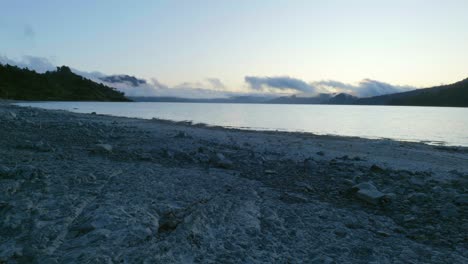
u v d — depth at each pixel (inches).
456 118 2775.6
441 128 1701.5
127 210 272.8
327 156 661.3
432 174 510.9
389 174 496.7
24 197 292.4
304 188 394.9
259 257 218.1
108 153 539.2
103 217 251.6
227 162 503.2
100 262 191.5
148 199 310.2
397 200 358.6
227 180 414.6
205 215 276.8
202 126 1397.6
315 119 2401.6
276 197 354.9
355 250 233.6
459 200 348.8
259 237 249.3
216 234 248.8
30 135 700.7
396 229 277.7
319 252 229.3
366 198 352.2
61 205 280.5
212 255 217.0
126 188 343.0
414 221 298.2
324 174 480.4
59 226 240.2
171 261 203.5
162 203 301.7
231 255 217.8
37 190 313.7
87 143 648.4
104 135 783.7
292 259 218.2
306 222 284.8
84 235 229.0
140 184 361.4
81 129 867.4
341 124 1925.4
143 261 200.2
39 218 251.9
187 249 220.4
